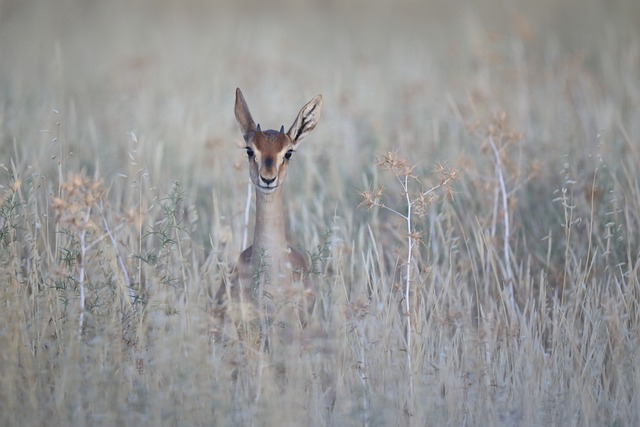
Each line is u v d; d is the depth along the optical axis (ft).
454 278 40.37
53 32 96.07
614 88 69.67
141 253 38.04
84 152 53.47
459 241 45.65
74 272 37.73
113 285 36.55
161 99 70.64
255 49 92.22
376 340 34.65
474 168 49.73
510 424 31.53
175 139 56.65
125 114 63.46
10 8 99.04
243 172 51.55
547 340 38.24
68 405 29.99
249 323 34.09
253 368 32.86
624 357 34.53
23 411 29.89
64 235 39.78
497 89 69.72
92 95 70.95
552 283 43.34
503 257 44.96
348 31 109.40
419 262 43.06
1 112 56.29
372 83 75.15
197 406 30.07
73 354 30.96
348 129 60.34
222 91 72.54
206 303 36.58
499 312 38.47
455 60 84.33
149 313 34.17
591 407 32.42
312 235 46.93
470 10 112.68
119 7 115.96
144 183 47.39
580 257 43.45
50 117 53.67
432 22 114.52
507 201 48.24
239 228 45.55
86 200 35.99
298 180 53.67
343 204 48.96
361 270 40.83
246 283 36.94
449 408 31.99
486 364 34.27
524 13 106.63
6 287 34.55
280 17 118.83
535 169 47.14
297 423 29.81
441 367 33.19
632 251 43.29
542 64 79.41
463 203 49.11
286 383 32.37
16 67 75.92
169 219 38.11
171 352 31.99
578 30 97.45
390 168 38.01
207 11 120.57
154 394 30.35
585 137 56.90
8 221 37.29
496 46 83.51
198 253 43.42
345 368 33.83
